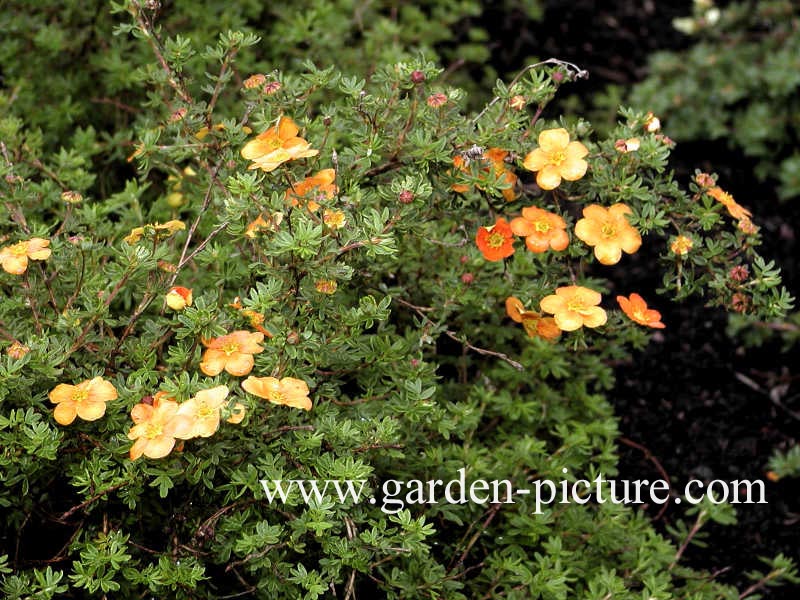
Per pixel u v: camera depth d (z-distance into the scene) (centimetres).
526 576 84
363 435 79
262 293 77
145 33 84
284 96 83
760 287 83
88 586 75
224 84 86
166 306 80
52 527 82
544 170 81
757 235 85
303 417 81
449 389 95
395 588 84
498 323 95
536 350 96
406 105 83
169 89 99
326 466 77
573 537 91
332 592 81
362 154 82
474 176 81
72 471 78
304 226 75
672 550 93
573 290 82
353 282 86
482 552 90
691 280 84
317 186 79
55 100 107
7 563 80
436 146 81
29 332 81
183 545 78
